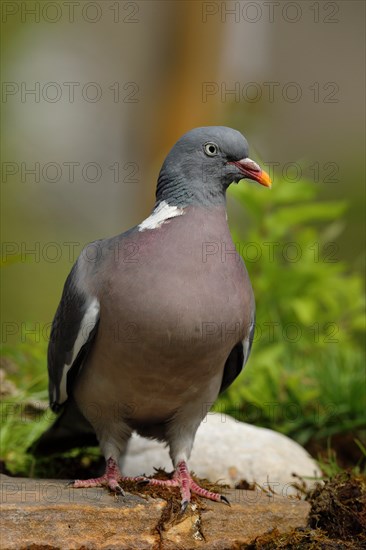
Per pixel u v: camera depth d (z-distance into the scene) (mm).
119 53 21438
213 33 17562
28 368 11547
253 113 18828
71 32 20812
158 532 7422
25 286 19047
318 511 7883
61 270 20000
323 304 13898
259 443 9578
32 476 9445
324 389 11195
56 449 9594
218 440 9523
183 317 7570
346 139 29500
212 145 8062
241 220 18328
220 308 7695
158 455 9531
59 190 21703
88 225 21969
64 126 21500
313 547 7480
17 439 9992
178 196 8016
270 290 12445
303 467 9469
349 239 22266
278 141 27969
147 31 18078
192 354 7754
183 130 17766
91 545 7176
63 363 8406
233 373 8906
